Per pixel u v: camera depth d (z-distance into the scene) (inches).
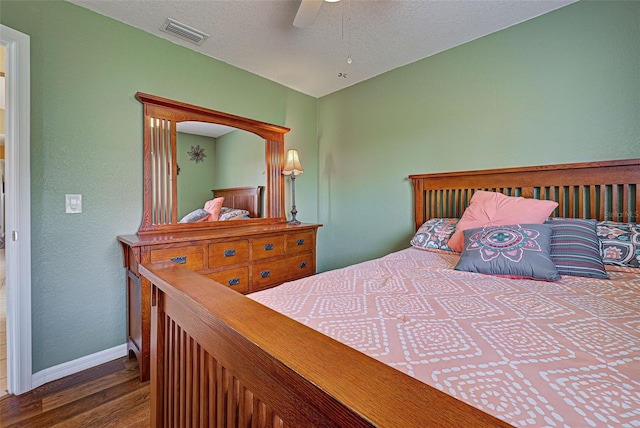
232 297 28.3
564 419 17.8
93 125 71.4
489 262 53.9
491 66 82.9
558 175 71.8
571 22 70.6
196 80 90.9
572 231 56.8
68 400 58.9
